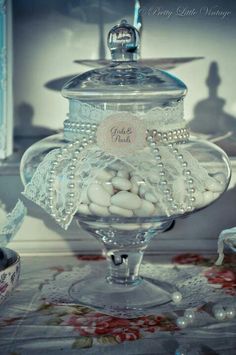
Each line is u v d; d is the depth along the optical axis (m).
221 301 0.70
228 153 0.86
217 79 0.94
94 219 0.67
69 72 0.94
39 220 0.86
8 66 0.86
